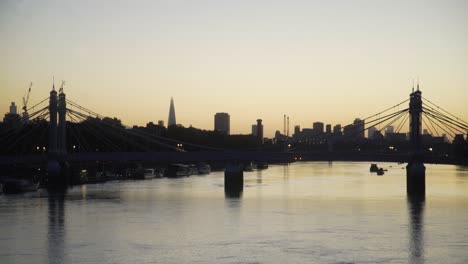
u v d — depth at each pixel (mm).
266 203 195875
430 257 123562
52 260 120000
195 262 118875
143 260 120375
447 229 149625
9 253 124625
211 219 163000
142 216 166375
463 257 123688
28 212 171000
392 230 148500
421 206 189250
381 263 119375
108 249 128250
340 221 160375
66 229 147000
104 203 191625
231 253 125625
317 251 127438
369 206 188875
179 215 169000
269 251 127188
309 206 188750
